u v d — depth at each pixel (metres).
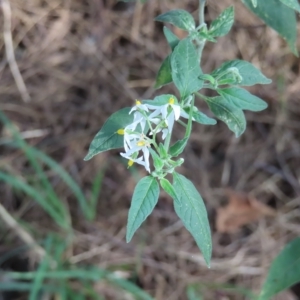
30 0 0.88
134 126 0.40
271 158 0.88
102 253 0.84
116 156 0.86
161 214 0.86
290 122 0.88
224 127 0.87
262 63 0.87
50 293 0.80
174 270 0.84
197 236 0.40
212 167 0.88
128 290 0.78
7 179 0.72
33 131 0.88
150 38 0.89
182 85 0.42
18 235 0.82
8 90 0.88
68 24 0.89
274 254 0.85
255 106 0.43
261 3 0.50
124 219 0.85
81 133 0.88
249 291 0.81
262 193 0.87
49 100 0.89
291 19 0.50
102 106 0.88
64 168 0.87
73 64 0.89
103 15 0.88
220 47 0.87
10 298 0.81
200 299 0.81
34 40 0.89
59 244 0.81
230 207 0.86
